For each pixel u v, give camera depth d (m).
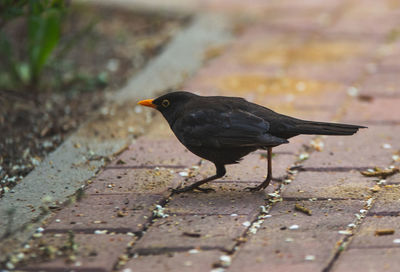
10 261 7.52
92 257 7.57
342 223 8.37
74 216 8.71
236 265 7.35
